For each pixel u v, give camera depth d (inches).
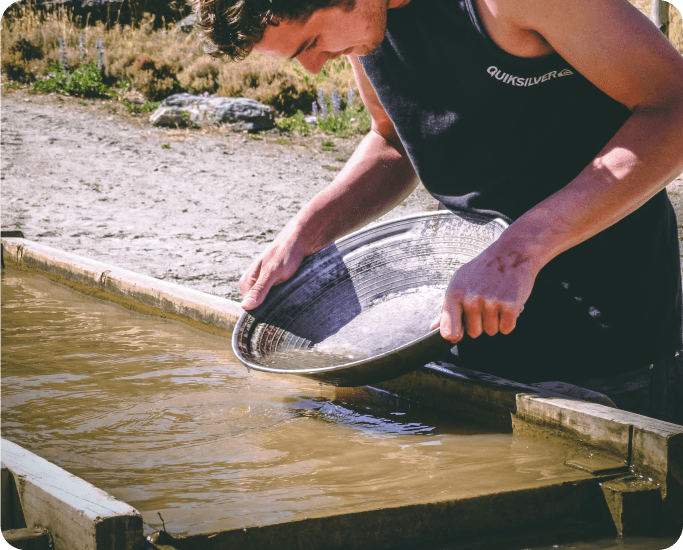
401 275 86.4
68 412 74.8
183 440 67.3
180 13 599.2
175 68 498.3
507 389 70.8
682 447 57.0
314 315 86.3
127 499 53.2
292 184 316.8
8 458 53.6
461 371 76.5
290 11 52.3
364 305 87.0
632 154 58.1
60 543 46.7
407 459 61.9
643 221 68.8
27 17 543.5
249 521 48.6
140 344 104.7
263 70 490.3
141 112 438.9
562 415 64.5
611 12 57.6
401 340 76.7
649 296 69.9
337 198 86.2
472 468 59.6
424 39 65.7
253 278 85.8
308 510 50.5
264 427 71.3
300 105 482.6
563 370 73.5
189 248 205.8
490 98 66.6
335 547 49.8
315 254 88.6
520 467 59.7
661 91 58.2
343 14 55.8
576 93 64.8
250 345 79.0
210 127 422.3
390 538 51.1
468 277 59.0
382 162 86.2
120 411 75.5
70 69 478.0
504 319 57.7
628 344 70.8
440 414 76.4
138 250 200.4
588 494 57.0
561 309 71.3
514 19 59.4
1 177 287.4
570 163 68.1
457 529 52.9
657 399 72.5
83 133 378.6
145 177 310.8
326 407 78.3
